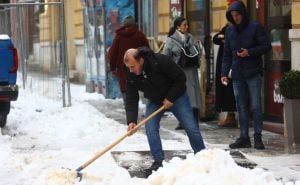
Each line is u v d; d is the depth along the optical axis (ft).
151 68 25.20
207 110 40.98
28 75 59.36
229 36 31.09
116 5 54.49
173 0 45.88
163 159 26.08
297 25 32.94
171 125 39.73
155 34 51.19
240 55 30.35
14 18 61.67
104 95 55.57
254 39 30.45
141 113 44.42
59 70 51.37
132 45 41.29
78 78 72.69
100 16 55.93
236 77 30.89
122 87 41.70
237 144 31.40
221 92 37.17
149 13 52.13
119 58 41.50
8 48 37.01
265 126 36.60
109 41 54.65
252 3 38.40
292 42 33.27
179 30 35.53
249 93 31.09
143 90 25.80
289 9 34.73
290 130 32.35
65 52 46.98
